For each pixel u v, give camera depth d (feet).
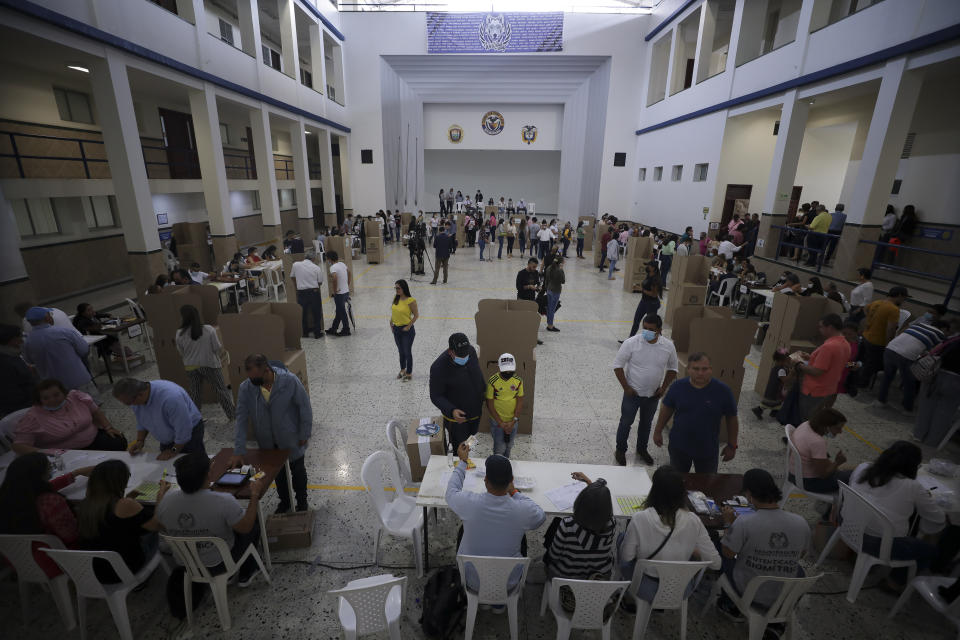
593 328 29.78
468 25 66.85
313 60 60.80
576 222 76.02
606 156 70.33
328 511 13.03
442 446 13.17
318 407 18.90
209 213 38.47
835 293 23.44
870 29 26.99
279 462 11.27
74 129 34.17
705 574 10.18
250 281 35.65
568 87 72.02
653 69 64.13
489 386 13.52
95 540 9.01
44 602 10.30
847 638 9.61
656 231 53.78
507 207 85.66
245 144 60.75
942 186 28.81
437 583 9.55
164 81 32.32
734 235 42.52
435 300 35.53
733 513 9.83
